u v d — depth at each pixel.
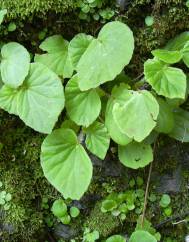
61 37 0.52
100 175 0.54
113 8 0.51
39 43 0.52
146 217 0.54
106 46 0.47
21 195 0.52
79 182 0.48
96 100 0.48
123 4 0.51
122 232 0.54
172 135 0.52
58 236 0.55
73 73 0.50
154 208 0.55
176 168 0.55
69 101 0.49
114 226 0.54
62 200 0.53
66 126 0.50
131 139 0.47
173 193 0.55
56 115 0.46
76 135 0.50
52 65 0.50
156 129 0.49
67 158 0.49
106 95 0.50
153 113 0.46
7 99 0.48
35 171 0.54
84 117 0.48
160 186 0.55
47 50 0.51
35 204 0.54
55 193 0.54
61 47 0.51
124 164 0.50
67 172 0.48
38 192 0.54
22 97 0.47
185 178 0.55
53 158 0.49
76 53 0.49
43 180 0.54
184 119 0.52
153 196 0.55
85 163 0.48
